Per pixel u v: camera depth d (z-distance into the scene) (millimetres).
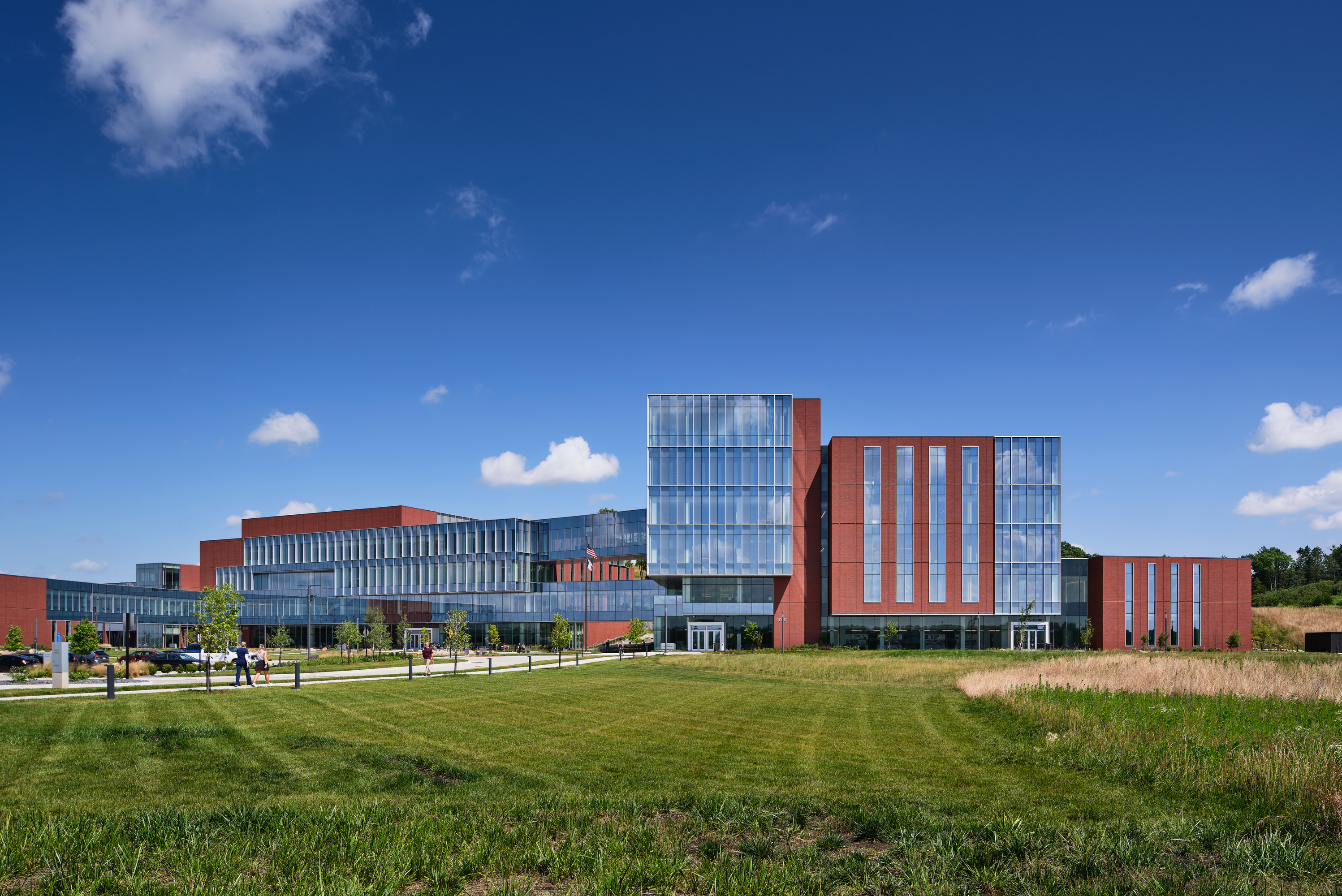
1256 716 19984
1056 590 81312
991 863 8250
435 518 133250
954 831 9352
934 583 81312
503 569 114625
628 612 95500
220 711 22594
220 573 141000
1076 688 27531
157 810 10656
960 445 83125
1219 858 8422
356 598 98875
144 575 144250
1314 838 9000
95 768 13992
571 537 114938
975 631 81375
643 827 9484
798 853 8594
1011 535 82062
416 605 99438
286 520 137000
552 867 7945
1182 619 83938
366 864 7891
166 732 17984
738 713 23500
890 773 13898
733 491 84000
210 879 7445
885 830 9594
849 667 48375
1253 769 12352
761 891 7320
